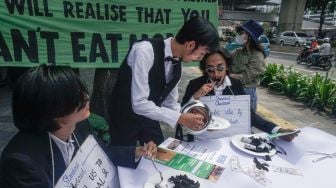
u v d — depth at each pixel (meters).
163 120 1.85
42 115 1.02
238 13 45.28
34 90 0.99
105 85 3.53
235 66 3.41
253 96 3.46
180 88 6.95
